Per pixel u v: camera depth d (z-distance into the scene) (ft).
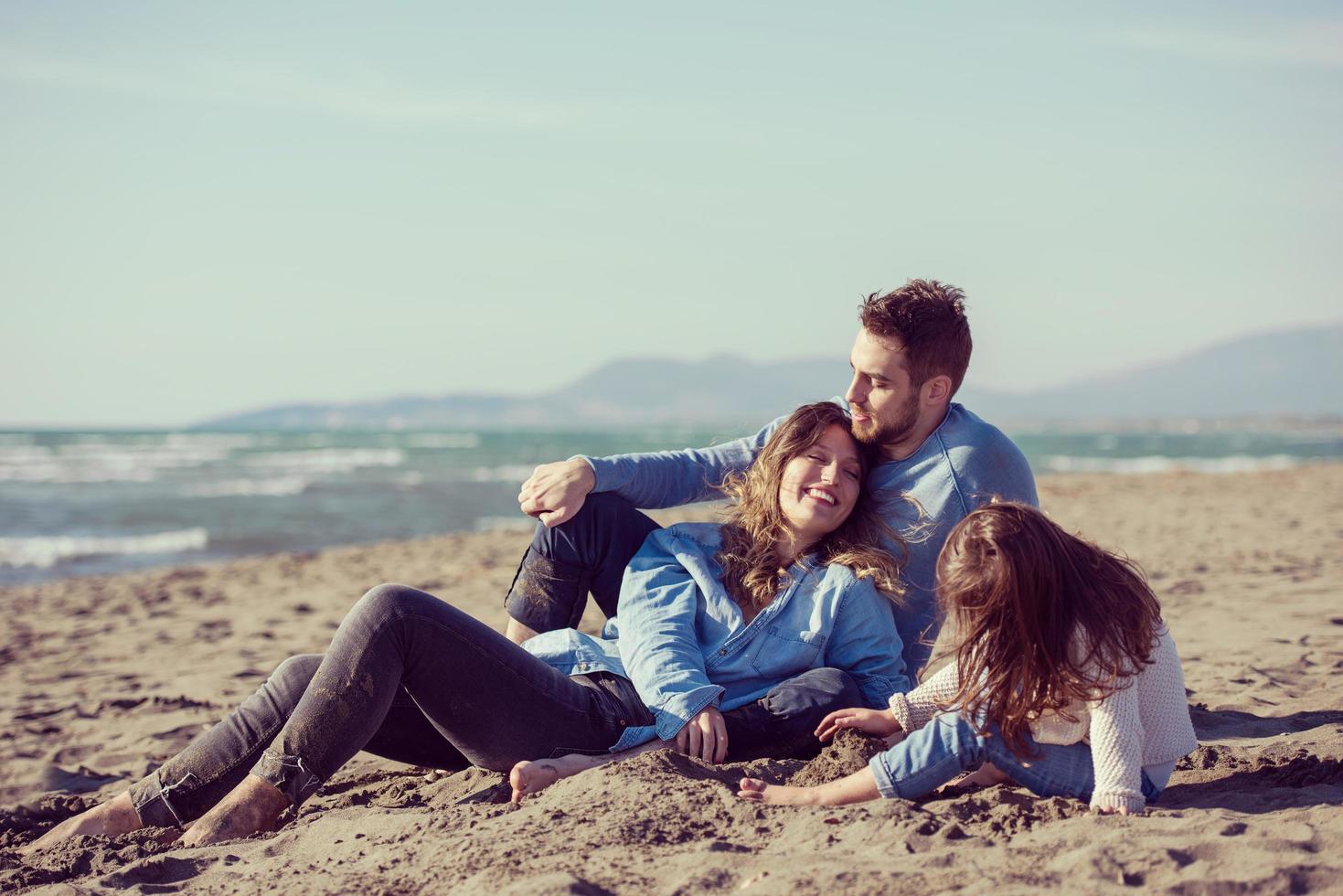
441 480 106.11
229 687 18.70
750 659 10.37
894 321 10.36
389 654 9.24
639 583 10.63
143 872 8.12
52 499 80.18
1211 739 11.58
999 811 8.09
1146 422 561.84
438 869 7.49
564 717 9.85
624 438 276.41
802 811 8.36
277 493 87.56
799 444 10.64
